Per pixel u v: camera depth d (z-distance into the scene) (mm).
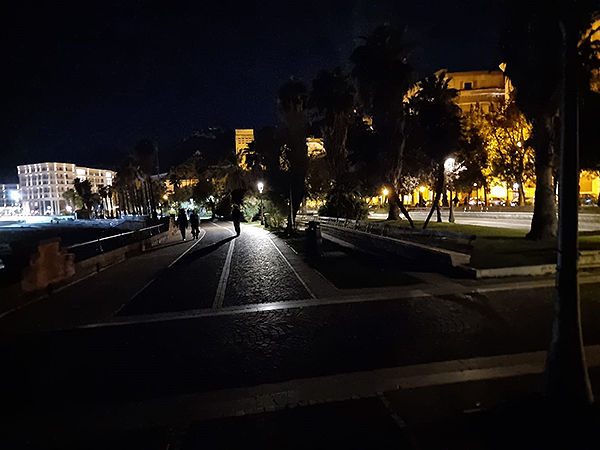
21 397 4492
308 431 3561
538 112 13367
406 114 21781
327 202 26109
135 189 54250
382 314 6977
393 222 27172
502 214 30797
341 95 21938
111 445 3508
